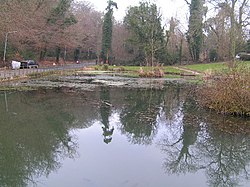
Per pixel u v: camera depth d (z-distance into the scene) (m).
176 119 18.27
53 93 27.97
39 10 54.81
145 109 21.48
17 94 26.53
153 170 10.74
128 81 41.62
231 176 10.72
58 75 47.75
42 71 45.56
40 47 62.22
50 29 58.88
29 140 13.70
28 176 10.02
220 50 57.12
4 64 46.72
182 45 73.12
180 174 10.57
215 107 20.30
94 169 10.67
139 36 69.25
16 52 54.66
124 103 23.86
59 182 9.59
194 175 10.60
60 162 11.24
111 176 10.09
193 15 57.66
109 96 27.38
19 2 48.78
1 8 42.53
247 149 13.33
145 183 9.68
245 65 20.36
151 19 68.00
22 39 52.53
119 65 74.19
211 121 17.53
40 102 23.00
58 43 63.00
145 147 13.20
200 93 23.53
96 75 50.50
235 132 15.40
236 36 38.81
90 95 27.61
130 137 14.61
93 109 21.00
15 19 45.81
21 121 16.95
